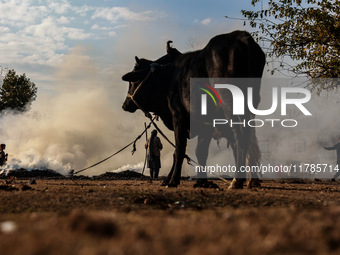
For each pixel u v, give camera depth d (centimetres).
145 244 294
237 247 290
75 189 917
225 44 973
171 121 1253
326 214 463
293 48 1677
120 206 657
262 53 985
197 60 1050
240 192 841
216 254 274
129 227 374
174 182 1087
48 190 888
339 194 927
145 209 631
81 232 334
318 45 1633
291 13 1622
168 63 1204
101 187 1059
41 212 584
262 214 474
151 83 1219
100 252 269
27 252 271
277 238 314
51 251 272
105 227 338
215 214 496
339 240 313
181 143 1102
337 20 1603
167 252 277
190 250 283
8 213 578
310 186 1241
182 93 1086
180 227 373
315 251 287
